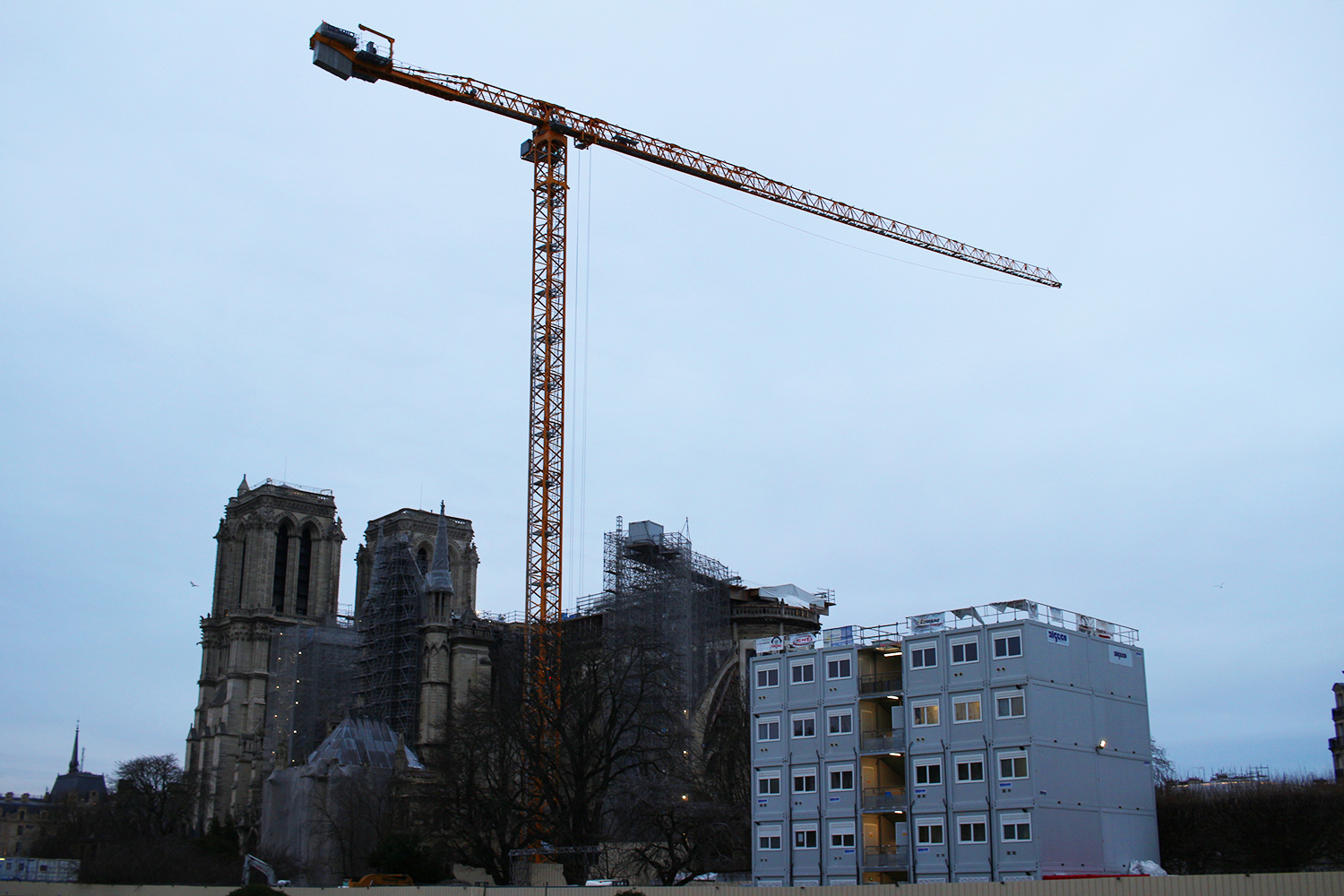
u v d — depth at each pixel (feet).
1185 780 507.30
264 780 635.25
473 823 405.39
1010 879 254.68
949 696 273.75
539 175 573.74
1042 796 256.93
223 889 314.55
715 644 593.83
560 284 561.43
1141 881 183.52
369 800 513.45
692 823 345.51
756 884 295.69
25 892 372.58
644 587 574.56
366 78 536.01
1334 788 352.69
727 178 624.59
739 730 456.86
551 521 529.04
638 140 599.57
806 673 301.84
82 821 625.00
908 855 273.13
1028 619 269.23
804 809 293.02
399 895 276.62
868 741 286.66
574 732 407.85
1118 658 289.94
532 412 544.62
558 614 517.96
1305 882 169.68
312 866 525.75
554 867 390.21
